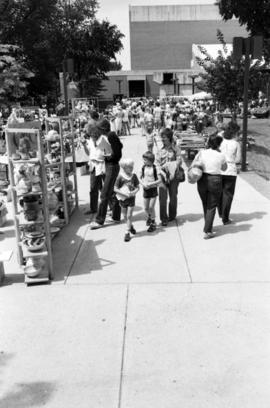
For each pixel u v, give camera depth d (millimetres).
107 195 7660
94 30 55531
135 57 79000
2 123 19688
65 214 7938
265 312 4664
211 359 3896
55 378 3711
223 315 4621
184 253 6406
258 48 11703
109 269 5910
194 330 4355
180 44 78438
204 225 7414
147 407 3344
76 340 4246
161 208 7676
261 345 4082
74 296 5148
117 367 3826
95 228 7723
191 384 3586
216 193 6762
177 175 7746
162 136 7723
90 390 3551
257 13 33000
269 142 19891
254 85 16219
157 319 4582
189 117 24906
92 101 35500
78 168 13156
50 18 49344
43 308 4887
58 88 51812
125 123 24156
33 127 6422
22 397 3498
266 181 11320
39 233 5496
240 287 5266
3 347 4176
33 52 47062
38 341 4254
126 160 6824
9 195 9578
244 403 3361
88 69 56812
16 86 31172
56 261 6250
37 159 5438
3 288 5430
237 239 6906
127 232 6992
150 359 3922
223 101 17031
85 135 11180
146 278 5594
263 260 6070
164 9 77188
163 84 66500
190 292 5168
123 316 4660
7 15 44344
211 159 6688
